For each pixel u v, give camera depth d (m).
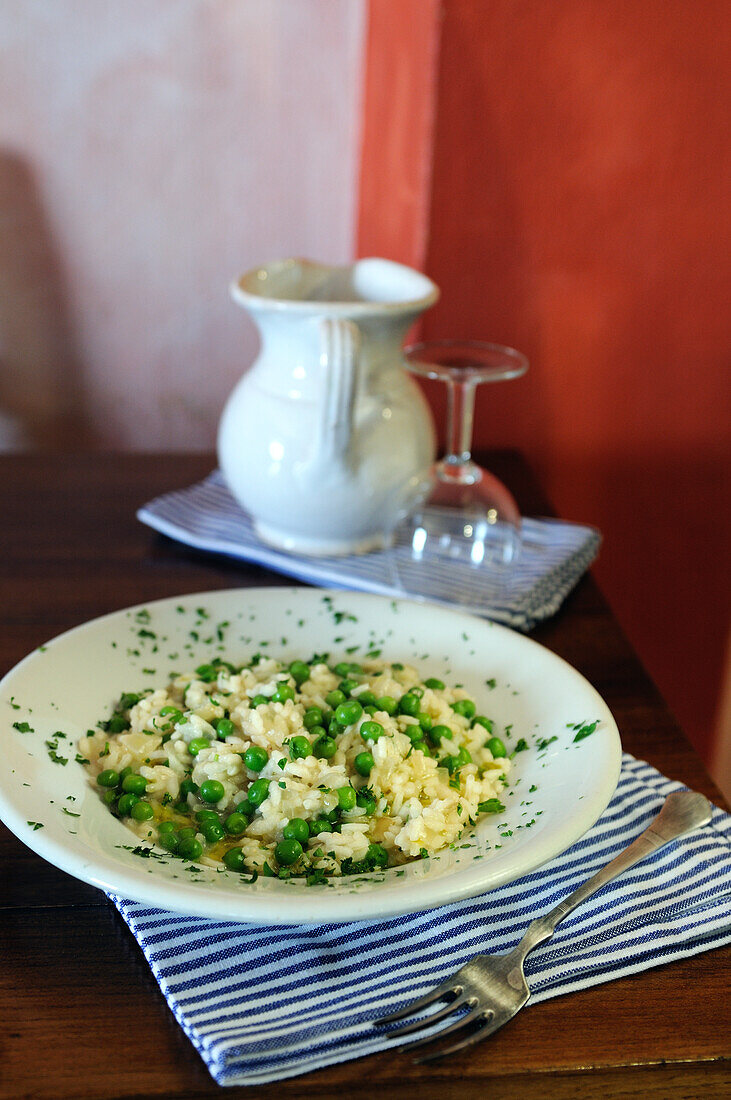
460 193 0.98
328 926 0.54
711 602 1.20
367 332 0.77
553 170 0.98
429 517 0.78
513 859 0.51
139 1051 0.50
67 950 0.54
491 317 1.04
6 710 0.58
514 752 0.61
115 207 1.12
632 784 0.62
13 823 0.52
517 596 0.77
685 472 1.13
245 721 0.60
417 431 0.81
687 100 0.97
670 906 0.56
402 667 0.66
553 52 0.94
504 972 0.52
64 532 0.86
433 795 0.57
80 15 1.05
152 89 1.08
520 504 0.94
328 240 1.16
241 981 0.52
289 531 0.82
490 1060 0.51
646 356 1.07
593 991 0.53
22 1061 0.50
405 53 0.97
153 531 0.87
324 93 1.10
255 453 0.79
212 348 1.19
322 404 0.74
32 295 1.15
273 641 0.68
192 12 1.05
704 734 1.27
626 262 1.03
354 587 0.78
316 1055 0.50
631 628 1.20
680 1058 0.51
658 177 1.00
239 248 1.15
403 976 0.52
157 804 0.57
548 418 1.09
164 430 1.23
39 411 1.21
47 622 0.75
